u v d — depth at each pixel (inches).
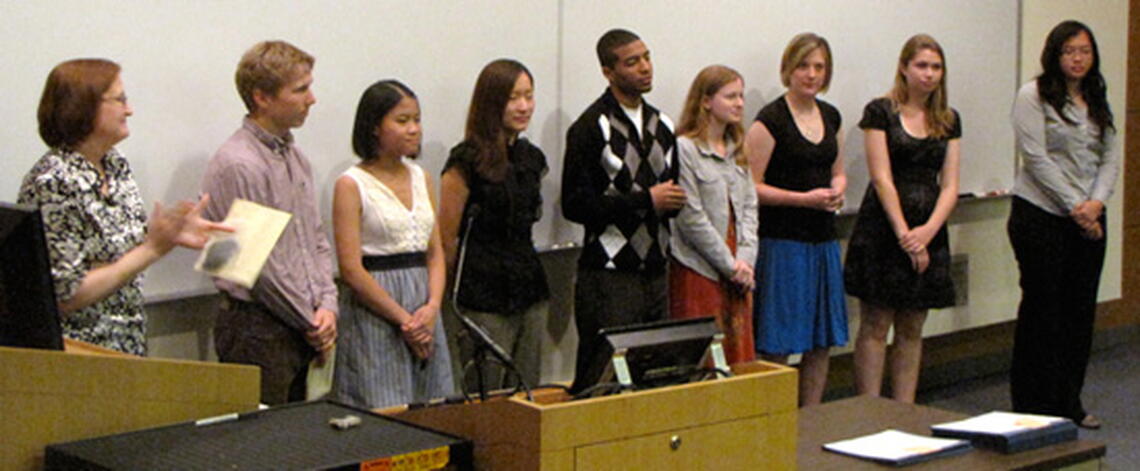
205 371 69.6
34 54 117.0
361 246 128.9
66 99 98.3
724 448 72.3
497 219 138.0
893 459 89.3
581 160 143.3
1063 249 178.9
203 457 61.1
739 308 155.0
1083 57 173.2
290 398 125.0
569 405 65.7
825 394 198.8
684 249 153.6
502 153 137.6
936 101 174.1
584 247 146.6
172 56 125.3
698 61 170.9
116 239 100.7
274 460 60.7
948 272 178.1
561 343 164.2
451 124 147.6
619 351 72.2
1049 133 175.9
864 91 192.4
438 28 144.8
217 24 128.0
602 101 144.6
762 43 178.2
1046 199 177.5
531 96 138.4
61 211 96.7
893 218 172.7
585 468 66.4
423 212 131.7
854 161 192.7
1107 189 178.1
